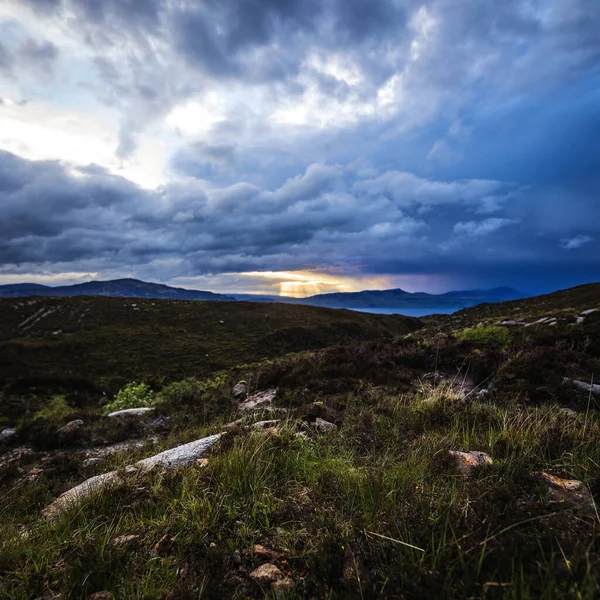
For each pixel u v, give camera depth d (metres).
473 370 8.96
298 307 103.81
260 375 11.64
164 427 8.97
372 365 10.36
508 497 2.60
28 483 5.73
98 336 63.31
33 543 2.91
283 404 8.38
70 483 5.43
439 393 6.19
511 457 3.25
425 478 3.19
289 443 4.13
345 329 83.75
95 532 2.93
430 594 1.88
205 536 2.63
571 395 6.79
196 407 10.02
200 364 54.28
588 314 12.05
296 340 73.44
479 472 3.16
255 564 2.37
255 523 2.80
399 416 5.44
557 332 10.73
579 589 1.74
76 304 86.25
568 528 2.22
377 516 2.64
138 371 49.00
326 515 2.78
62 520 3.23
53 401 23.61
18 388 27.45
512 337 11.14
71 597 2.24
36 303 83.88
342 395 8.12
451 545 2.18
